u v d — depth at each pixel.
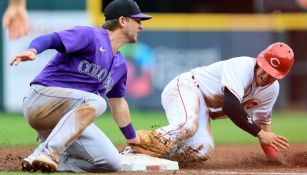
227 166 21.19
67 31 17.75
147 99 51.88
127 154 20.20
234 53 53.16
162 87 52.12
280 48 20.17
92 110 17.75
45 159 17.16
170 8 57.47
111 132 34.75
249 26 53.31
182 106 21.09
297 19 55.47
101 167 18.38
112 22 18.45
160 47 52.06
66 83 18.14
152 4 57.34
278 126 44.75
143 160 19.47
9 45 49.41
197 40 52.62
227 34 53.00
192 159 21.05
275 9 55.72
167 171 18.92
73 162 18.44
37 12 49.88
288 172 18.64
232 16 53.00
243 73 20.05
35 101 18.03
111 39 18.48
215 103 21.50
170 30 52.22
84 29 17.97
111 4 18.58
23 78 49.59
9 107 49.75
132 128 19.95
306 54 56.12
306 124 46.31
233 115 19.72
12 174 16.92
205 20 52.62
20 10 16.58
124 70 19.06
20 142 28.59
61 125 17.64
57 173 17.47
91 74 18.27
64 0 50.19
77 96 17.89
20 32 16.64
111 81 18.78
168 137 20.52
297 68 56.62
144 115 47.84
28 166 17.45
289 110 57.00
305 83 56.88
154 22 51.94
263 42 53.56
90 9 50.50
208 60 52.88
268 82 20.41
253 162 21.91
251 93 20.69
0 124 39.56
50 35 17.42
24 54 16.64
